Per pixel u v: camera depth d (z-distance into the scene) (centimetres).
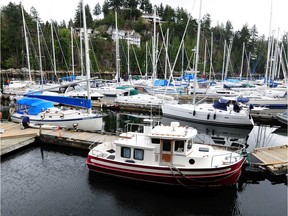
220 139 2430
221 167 1318
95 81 5016
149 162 1389
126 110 3625
